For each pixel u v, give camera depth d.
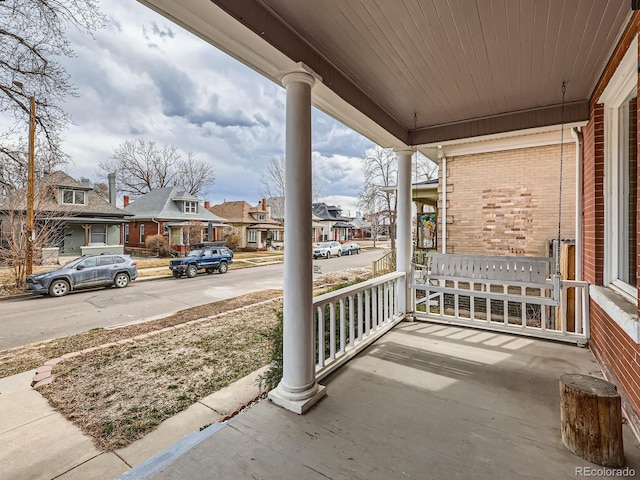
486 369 2.97
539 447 1.87
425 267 4.42
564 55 2.55
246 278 12.80
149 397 3.48
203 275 13.59
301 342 2.38
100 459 2.51
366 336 3.62
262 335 5.62
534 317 5.58
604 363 2.78
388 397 2.48
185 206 23.31
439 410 2.29
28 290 9.33
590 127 3.37
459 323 4.25
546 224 5.70
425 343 3.64
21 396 3.53
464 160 6.38
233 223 25.86
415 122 4.12
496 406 2.33
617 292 2.76
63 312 7.48
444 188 6.55
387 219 20.02
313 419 2.19
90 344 5.25
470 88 3.15
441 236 6.66
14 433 2.85
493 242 6.12
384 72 2.83
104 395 3.53
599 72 2.82
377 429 2.07
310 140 2.44
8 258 10.26
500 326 3.98
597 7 1.98
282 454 1.83
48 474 2.35
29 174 9.92
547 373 2.87
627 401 2.16
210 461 1.78
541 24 2.16
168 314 7.27
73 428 2.93
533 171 5.80
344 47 2.44
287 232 2.41
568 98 3.40
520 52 2.51
